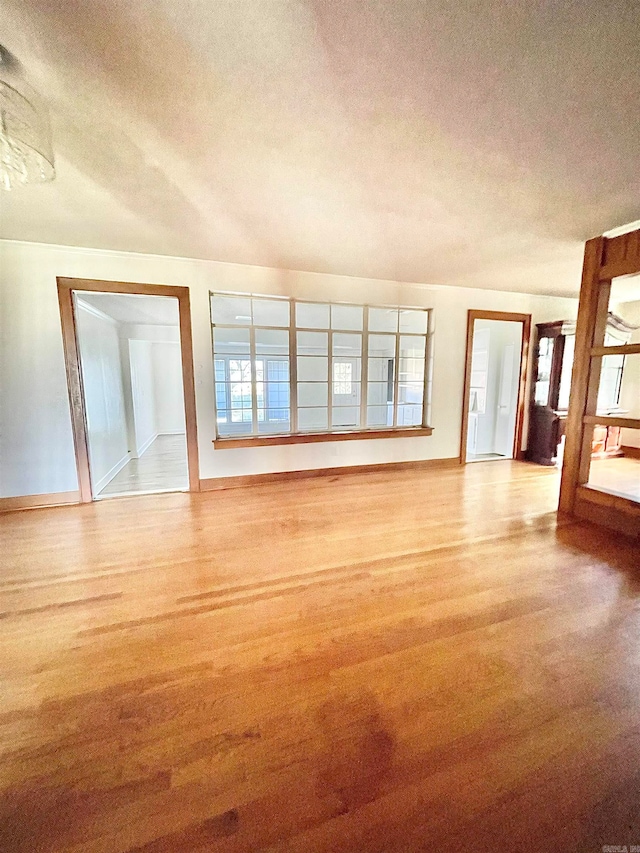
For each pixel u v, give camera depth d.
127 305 4.30
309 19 1.08
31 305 3.15
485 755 1.12
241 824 0.94
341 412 6.89
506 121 1.54
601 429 5.20
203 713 1.26
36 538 2.68
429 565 2.27
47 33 1.10
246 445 3.99
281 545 2.56
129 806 0.98
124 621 1.75
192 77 1.28
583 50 1.18
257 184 2.05
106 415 4.47
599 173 1.96
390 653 1.54
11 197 2.20
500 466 4.91
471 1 1.03
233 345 6.43
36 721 1.23
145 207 2.35
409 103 1.43
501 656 1.52
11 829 0.93
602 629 1.69
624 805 0.99
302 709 1.27
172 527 2.88
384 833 0.92
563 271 3.90
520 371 5.17
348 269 3.89
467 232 2.79
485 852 0.89
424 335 4.74
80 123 1.51
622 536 2.70
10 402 3.19
